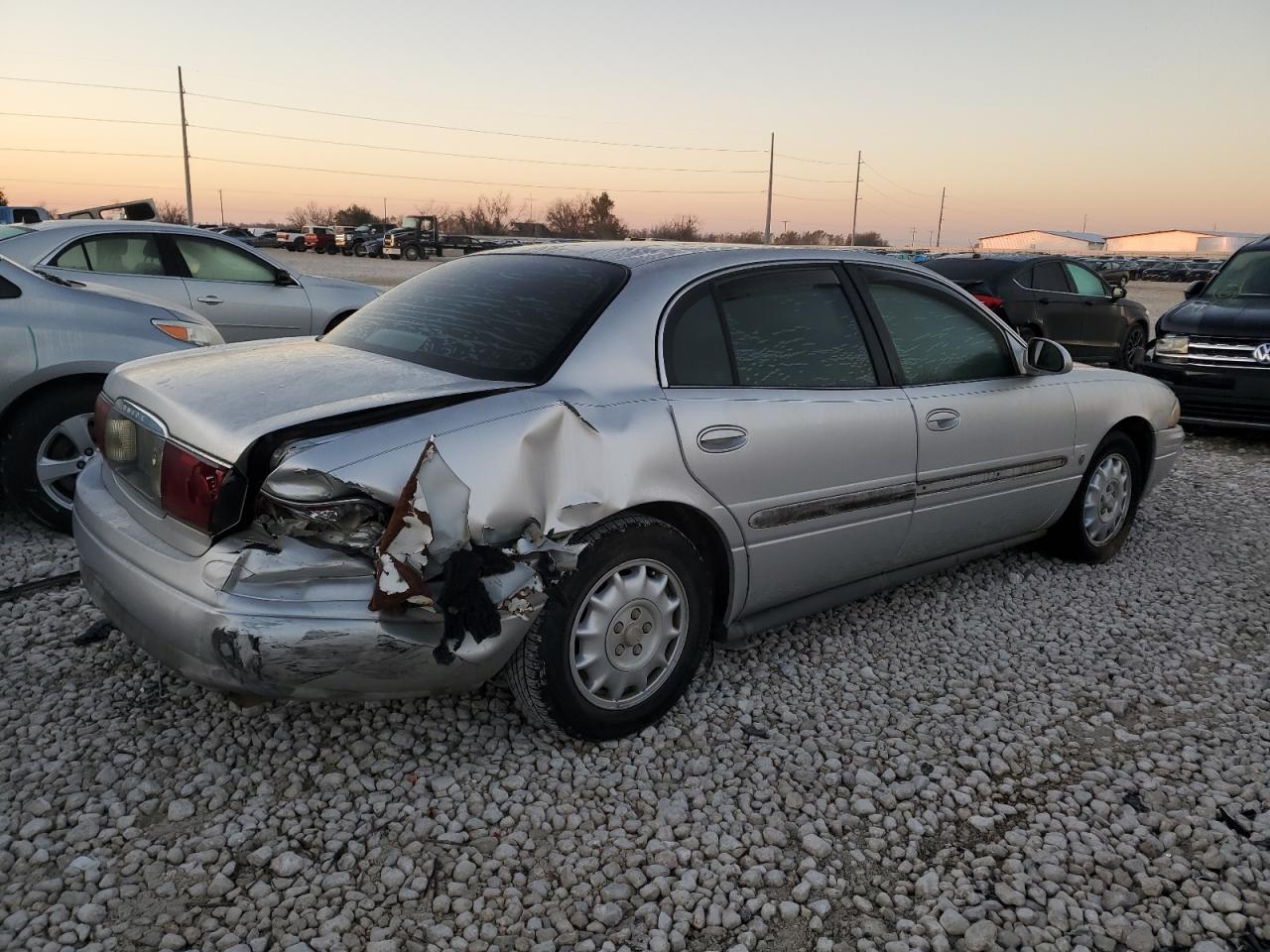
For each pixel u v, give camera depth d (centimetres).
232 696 274
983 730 329
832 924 239
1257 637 415
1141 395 491
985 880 256
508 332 308
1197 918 244
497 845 260
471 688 272
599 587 291
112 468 304
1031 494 436
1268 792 295
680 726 322
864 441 352
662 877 250
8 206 2175
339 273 3397
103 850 250
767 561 335
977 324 418
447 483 248
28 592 398
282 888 240
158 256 725
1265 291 878
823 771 302
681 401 304
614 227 8894
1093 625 420
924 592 449
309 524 246
